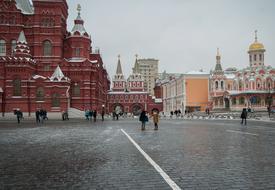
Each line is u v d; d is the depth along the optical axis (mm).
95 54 101062
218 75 110750
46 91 74938
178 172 10633
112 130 32125
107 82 148875
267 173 10391
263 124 41688
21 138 23562
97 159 13508
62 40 85375
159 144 18734
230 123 45500
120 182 9328
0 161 13180
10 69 73938
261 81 101500
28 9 86500
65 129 34125
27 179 9844
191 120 60438
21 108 73750
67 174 10523
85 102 82062
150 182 9289
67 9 92500
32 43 82500
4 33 80625
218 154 14508
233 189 8477
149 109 145875
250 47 113938
